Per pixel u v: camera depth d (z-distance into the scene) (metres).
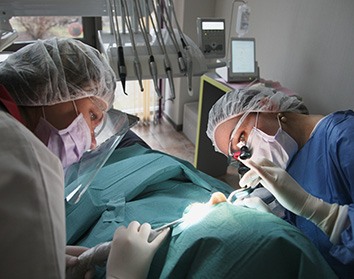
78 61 0.90
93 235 1.09
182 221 0.97
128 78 0.91
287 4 2.17
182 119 3.25
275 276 0.74
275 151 1.17
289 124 1.19
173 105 3.27
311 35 2.05
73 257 0.99
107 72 0.95
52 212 0.56
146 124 3.36
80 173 1.09
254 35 2.55
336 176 1.00
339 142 0.98
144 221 1.09
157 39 0.96
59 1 0.92
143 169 1.33
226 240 0.78
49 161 0.62
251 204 1.10
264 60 2.50
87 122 0.96
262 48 2.49
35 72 0.85
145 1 0.98
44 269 0.52
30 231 0.52
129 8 0.98
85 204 1.16
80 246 1.07
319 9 1.95
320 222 0.96
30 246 0.51
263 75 2.54
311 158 1.11
